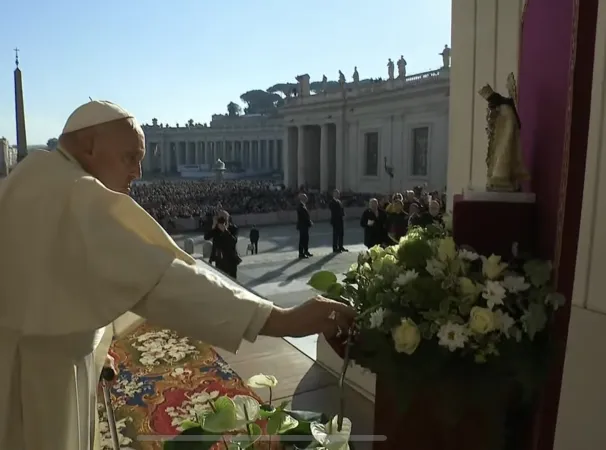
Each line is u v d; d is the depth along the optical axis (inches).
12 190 52.2
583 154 58.2
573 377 78.1
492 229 63.2
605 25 71.7
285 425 57.6
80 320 48.4
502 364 51.9
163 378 142.6
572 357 78.4
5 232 51.2
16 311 50.2
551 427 60.7
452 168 128.6
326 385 144.5
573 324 78.2
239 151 2780.5
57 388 52.7
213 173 2662.4
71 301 49.0
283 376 149.7
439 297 52.8
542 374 53.1
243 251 546.0
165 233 52.7
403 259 58.2
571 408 78.4
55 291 49.2
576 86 57.7
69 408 53.4
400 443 58.2
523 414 62.2
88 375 58.9
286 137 1785.2
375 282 58.2
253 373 150.3
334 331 54.2
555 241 60.1
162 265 48.0
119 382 138.6
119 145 56.0
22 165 54.7
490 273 54.6
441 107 1232.2
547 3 69.2
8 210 51.5
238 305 48.8
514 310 53.6
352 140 1521.9
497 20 109.1
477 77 117.2
